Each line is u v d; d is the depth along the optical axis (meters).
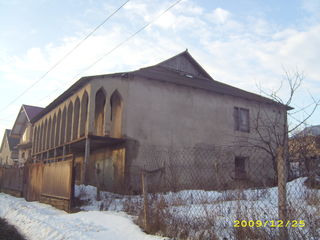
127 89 15.91
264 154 11.36
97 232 6.39
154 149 15.89
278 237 4.19
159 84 17.03
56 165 11.43
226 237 4.96
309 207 4.55
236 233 4.78
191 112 17.83
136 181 14.73
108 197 11.12
